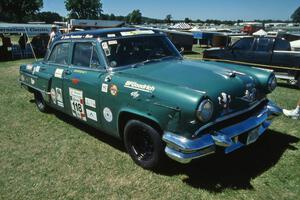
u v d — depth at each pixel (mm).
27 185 3750
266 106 4250
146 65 4352
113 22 33344
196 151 3223
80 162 4234
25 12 63625
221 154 4203
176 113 3254
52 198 3482
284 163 3971
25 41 19141
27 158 4430
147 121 3645
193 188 3529
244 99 3705
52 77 5289
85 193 3541
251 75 4160
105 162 4199
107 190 3576
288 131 5012
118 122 4020
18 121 6027
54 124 5793
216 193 3418
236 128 3547
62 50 5188
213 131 3391
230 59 10125
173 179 3719
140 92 3604
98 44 4328
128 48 4480
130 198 3416
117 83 3916
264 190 3432
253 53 9469
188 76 3742
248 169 3863
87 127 5570
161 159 3717
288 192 3381
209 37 27938
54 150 4652
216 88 3469
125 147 4391
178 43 21141
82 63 4656
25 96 8000
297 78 8586
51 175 3943
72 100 4855
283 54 8758
